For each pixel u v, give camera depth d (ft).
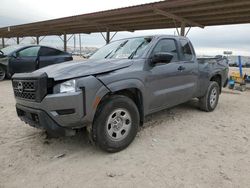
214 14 45.55
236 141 13.44
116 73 11.46
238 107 22.45
